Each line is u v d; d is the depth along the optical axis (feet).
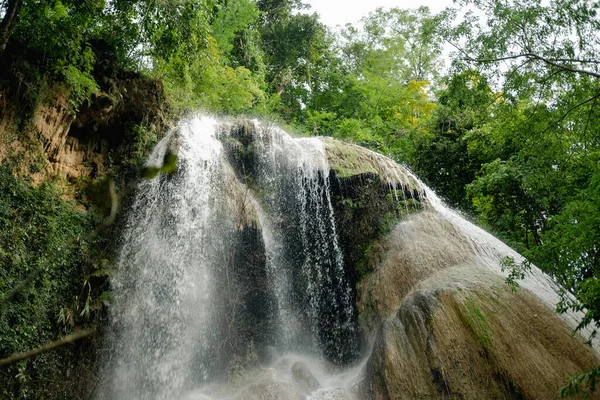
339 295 43.50
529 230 56.59
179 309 38.75
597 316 25.13
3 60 34.04
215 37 70.08
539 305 31.83
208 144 44.37
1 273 30.58
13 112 34.37
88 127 40.96
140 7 38.68
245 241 41.60
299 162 46.19
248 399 31.30
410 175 47.19
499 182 49.24
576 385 23.27
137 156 42.27
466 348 29.68
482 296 32.07
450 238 40.29
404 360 30.25
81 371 33.96
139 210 40.22
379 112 83.76
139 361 36.24
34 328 31.37
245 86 59.31
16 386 29.91
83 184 39.47
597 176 28.78
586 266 28.94
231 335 40.22
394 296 37.35
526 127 37.47
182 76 43.21
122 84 41.52
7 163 33.45
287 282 44.37
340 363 40.24
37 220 34.01
